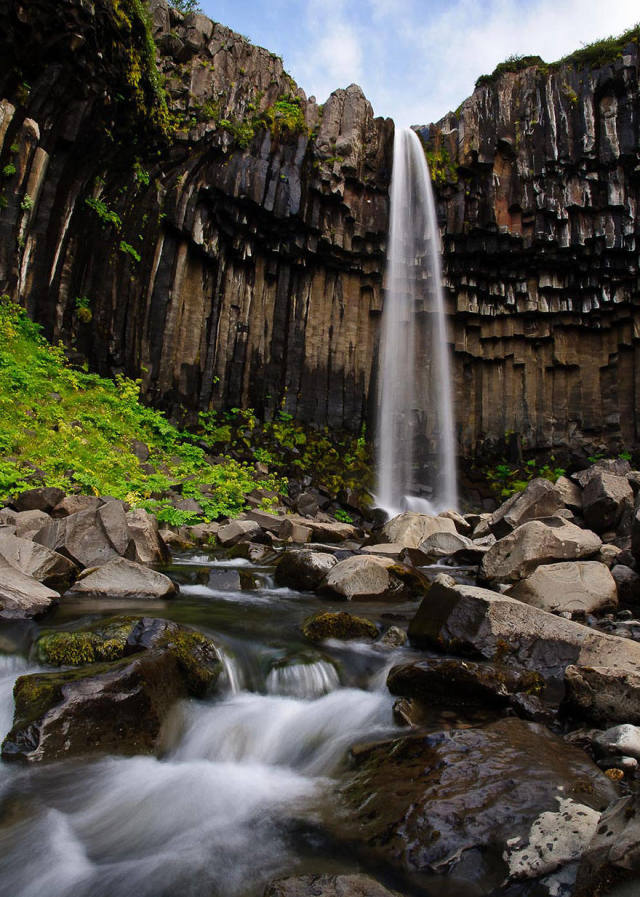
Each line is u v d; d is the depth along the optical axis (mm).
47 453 10992
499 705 3840
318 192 20844
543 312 23516
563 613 5824
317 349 22094
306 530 12039
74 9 12586
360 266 22594
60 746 3330
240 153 19156
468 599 4836
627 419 22906
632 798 2223
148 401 17281
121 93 14828
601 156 21516
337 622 5254
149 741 3531
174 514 10969
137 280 17047
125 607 5695
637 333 22703
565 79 22203
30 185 13258
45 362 13547
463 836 2445
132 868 2549
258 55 20203
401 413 22547
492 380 24234
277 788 3215
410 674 4082
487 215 21984
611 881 1947
